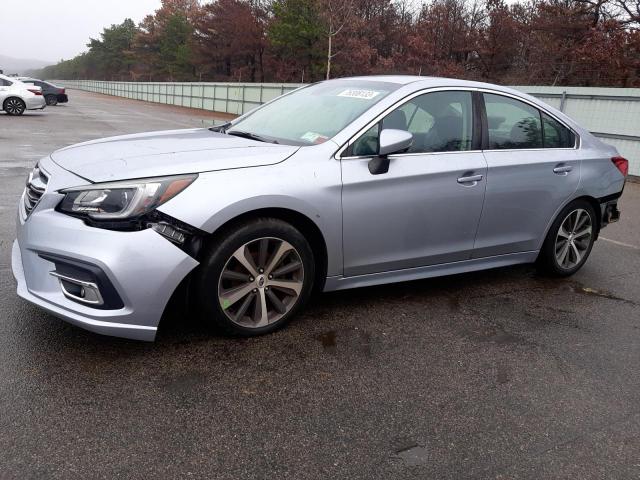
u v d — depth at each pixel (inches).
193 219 114.7
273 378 117.0
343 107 153.0
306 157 132.9
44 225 114.3
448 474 91.4
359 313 153.6
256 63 2229.3
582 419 110.2
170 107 1718.8
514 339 144.6
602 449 100.9
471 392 117.4
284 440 97.2
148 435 95.7
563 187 181.0
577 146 188.7
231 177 121.4
